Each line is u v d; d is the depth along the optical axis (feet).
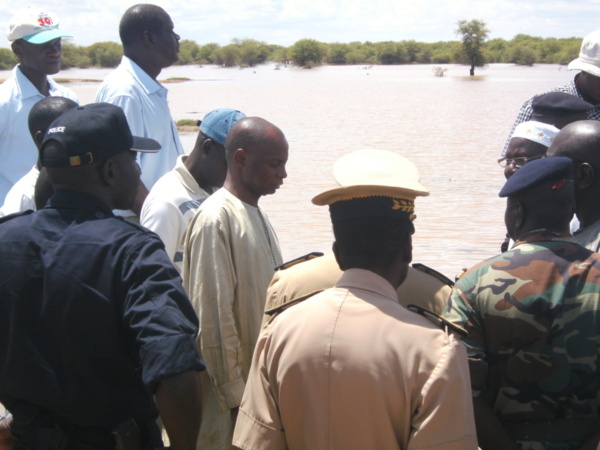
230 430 11.80
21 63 19.47
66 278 8.23
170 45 17.17
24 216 8.89
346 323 7.35
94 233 8.45
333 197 7.74
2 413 13.89
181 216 12.96
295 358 7.40
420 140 73.51
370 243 7.59
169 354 7.72
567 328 8.44
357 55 490.08
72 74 317.83
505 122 93.15
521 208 9.11
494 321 8.63
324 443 7.29
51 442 8.25
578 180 10.50
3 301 8.40
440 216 38.63
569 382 8.48
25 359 8.28
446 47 498.28
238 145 11.69
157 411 8.83
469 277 8.98
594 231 10.62
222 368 11.15
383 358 7.16
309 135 78.74
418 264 9.85
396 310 7.43
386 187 7.46
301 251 32.37
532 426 8.63
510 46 468.75
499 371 8.75
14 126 19.10
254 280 11.57
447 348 7.18
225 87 199.00
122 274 8.21
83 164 8.67
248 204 11.94
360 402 7.16
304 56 438.81
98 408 8.29
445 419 6.99
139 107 16.70
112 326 8.21
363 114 106.52
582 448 8.39
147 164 16.99
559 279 8.55
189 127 85.97
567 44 463.42
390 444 7.20
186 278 11.79
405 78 260.01
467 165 56.49
